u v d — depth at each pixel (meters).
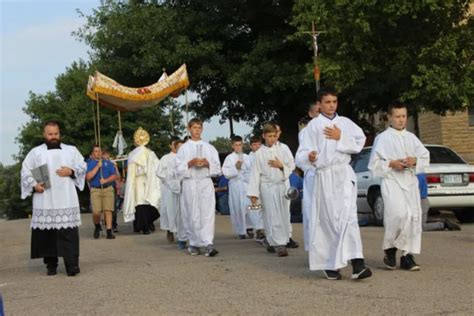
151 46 20.56
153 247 11.72
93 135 41.72
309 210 8.00
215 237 13.27
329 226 7.19
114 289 7.20
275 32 21.00
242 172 12.80
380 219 13.67
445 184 13.15
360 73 16.30
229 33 21.22
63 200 8.46
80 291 7.22
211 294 6.66
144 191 14.95
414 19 15.85
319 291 6.61
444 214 16.31
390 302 5.97
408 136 7.89
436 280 6.96
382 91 17.03
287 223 9.53
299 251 10.04
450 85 15.24
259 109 24.62
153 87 16.09
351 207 7.11
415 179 7.84
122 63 21.88
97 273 8.45
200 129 10.31
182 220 10.41
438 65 15.62
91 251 11.32
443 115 16.98
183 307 6.13
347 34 16.09
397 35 16.25
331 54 16.52
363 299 6.15
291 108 23.36
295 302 6.14
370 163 7.87
